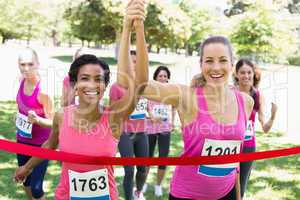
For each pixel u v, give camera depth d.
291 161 6.07
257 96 3.79
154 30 24.03
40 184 3.52
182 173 2.38
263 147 7.11
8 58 19.75
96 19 24.91
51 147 2.49
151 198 4.39
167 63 20.17
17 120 3.57
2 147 2.10
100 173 2.22
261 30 19.45
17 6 32.44
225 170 2.34
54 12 32.88
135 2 2.01
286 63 20.55
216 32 24.00
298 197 4.57
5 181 4.70
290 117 9.66
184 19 24.05
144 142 3.96
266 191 4.73
